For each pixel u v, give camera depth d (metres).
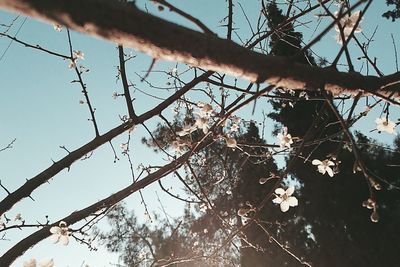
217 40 1.23
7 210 2.82
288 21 2.56
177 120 4.38
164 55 1.17
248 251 8.39
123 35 1.05
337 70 1.52
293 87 1.47
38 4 0.91
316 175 10.70
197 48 1.19
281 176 2.06
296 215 11.22
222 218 2.92
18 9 0.92
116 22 1.01
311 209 11.01
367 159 10.76
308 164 10.36
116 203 3.04
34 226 3.01
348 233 10.70
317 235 11.02
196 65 1.25
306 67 1.45
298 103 10.11
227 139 2.84
